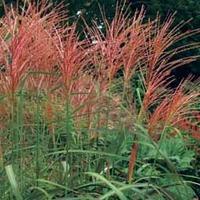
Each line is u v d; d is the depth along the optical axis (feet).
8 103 15.66
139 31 16.93
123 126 16.21
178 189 16.29
